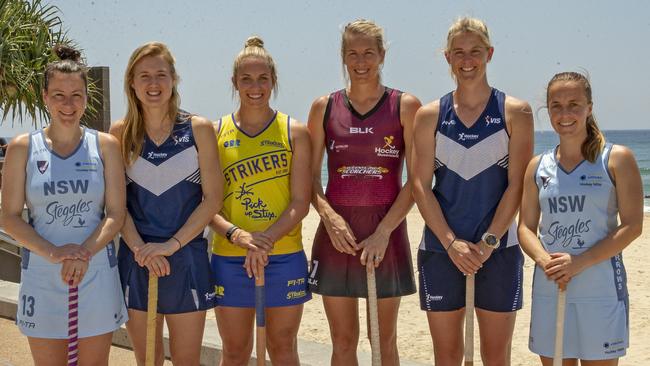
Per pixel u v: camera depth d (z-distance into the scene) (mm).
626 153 4227
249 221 4930
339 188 5004
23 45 13242
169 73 4613
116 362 6301
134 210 4723
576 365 4379
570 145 4324
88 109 8766
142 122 4695
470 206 4660
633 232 4172
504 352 4730
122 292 4555
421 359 7078
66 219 4289
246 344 5047
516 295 4684
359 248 4836
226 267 4926
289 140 4961
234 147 4961
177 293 4656
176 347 4742
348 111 4984
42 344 4320
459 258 4473
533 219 4461
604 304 4227
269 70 4938
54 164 4293
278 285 4910
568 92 4234
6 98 13117
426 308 4785
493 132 4609
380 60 4938
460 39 4605
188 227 4609
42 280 4289
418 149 4750
